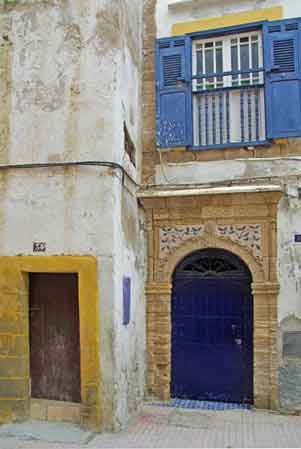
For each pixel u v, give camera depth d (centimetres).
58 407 632
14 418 617
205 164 729
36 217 621
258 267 686
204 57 754
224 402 705
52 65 634
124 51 659
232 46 741
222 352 712
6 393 620
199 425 617
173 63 751
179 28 756
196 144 739
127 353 643
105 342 590
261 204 686
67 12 638
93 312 594
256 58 730
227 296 714
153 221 734
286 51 703
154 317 726
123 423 609
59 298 670
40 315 673
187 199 709
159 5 771
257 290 681
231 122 730
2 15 655
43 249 615
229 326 711
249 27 723
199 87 749
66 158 617
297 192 683
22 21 648
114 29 626
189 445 546
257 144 706
